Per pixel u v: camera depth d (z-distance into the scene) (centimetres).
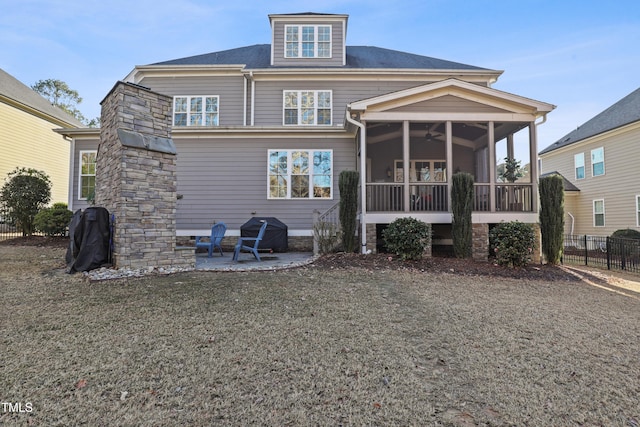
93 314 378
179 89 1237
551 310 451
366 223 851
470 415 217
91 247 597
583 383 258
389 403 228
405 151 861
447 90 860
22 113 1584
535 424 209
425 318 400
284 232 962
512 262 740
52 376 248
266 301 444
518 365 285
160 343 307
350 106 845
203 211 1045
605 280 702
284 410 216
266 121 1224
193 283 525
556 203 816
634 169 1405
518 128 971
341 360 286
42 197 1223
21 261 709
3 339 309
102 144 716
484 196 895
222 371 261
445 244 947
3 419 200
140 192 609
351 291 512
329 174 1058
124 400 222
